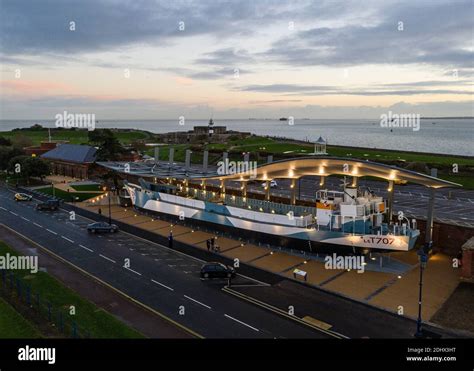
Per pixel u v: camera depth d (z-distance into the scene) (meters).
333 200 48.66
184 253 49.28
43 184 100.25
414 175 43.22
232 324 31.11
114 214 71.12
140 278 40.75
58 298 34.75
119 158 100.75
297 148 144.12
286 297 36.38
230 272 40.19
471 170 93.81
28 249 50.06
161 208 67.50
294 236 48.91
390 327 30.83
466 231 46.41
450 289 38.03
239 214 56.19
